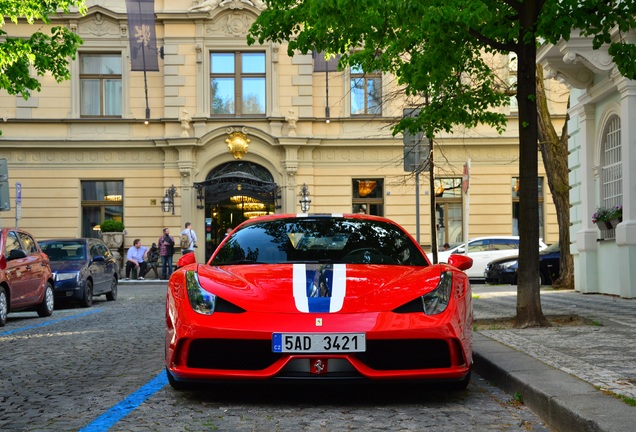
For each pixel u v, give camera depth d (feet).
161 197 95.71
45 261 45.68
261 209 96.89
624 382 16.63
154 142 94.89
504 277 67.67
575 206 53.31
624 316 31.96
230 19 95.86
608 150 48.52
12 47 51.65
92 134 95.45
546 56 46.60
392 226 21.80
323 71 92.84
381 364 16.22
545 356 20.68
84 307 52.29
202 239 94.79
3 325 38.83
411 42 31.17
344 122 96.02
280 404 17.08
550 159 59.82
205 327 16.19
